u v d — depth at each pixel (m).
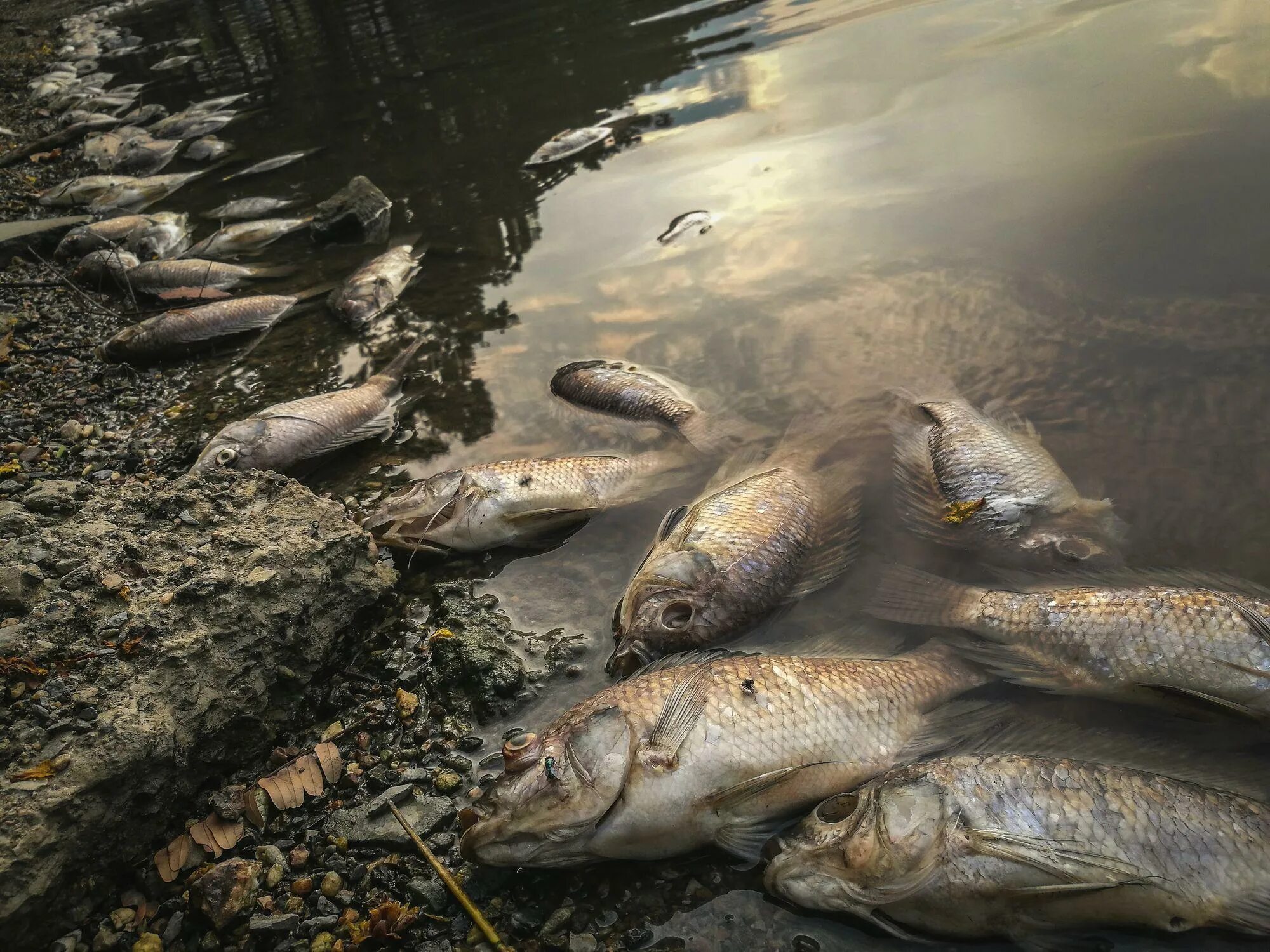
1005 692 0.43
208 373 0.87
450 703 0.48
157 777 0.41
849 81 1.24
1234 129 0.89
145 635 0.45
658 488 0.61
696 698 0.40
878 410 0.64
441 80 1.63
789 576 0.51
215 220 1.25
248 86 1.88
